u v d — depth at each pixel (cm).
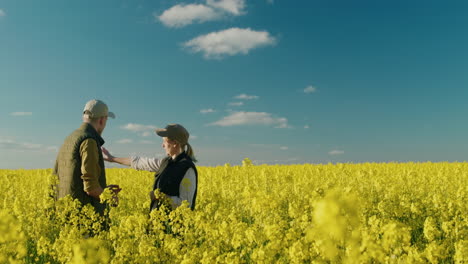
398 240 338
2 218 348
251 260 398
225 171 1222
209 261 374
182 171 482
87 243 329
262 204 554
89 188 485
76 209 489
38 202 755
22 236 359
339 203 204
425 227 509
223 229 466
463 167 1967
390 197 897
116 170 2180
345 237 220
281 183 1072
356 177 1350
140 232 476
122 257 419
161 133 492
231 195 977
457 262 404
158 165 579
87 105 521
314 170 1734
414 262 361
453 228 564
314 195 652
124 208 835
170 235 439
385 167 2034
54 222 566
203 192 943
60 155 511
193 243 471
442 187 1098
